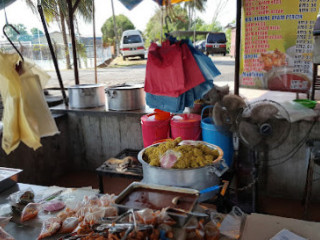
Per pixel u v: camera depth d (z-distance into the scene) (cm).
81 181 474
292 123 352
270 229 179
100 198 204
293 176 371
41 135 160
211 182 222
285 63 353
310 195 338
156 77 262
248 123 274
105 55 1775
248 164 379
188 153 224
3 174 252
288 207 363
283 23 341
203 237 152
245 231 178
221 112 295
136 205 162
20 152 406
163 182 213
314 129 344
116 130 459
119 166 322
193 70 256
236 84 381
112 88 440
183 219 143
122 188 441
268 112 264
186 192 171
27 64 159
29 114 152
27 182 421
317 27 360
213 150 242
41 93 162
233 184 385
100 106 481
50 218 187
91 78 1062
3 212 207
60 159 487
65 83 966
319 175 360
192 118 349
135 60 1541
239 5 349
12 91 148
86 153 500
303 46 340
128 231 129
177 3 398
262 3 343
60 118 473
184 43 256
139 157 243
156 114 349
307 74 347
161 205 161
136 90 435
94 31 584
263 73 365
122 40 1474
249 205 369
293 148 360
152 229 134
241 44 370
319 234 172
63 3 615
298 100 367
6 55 153
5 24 162
